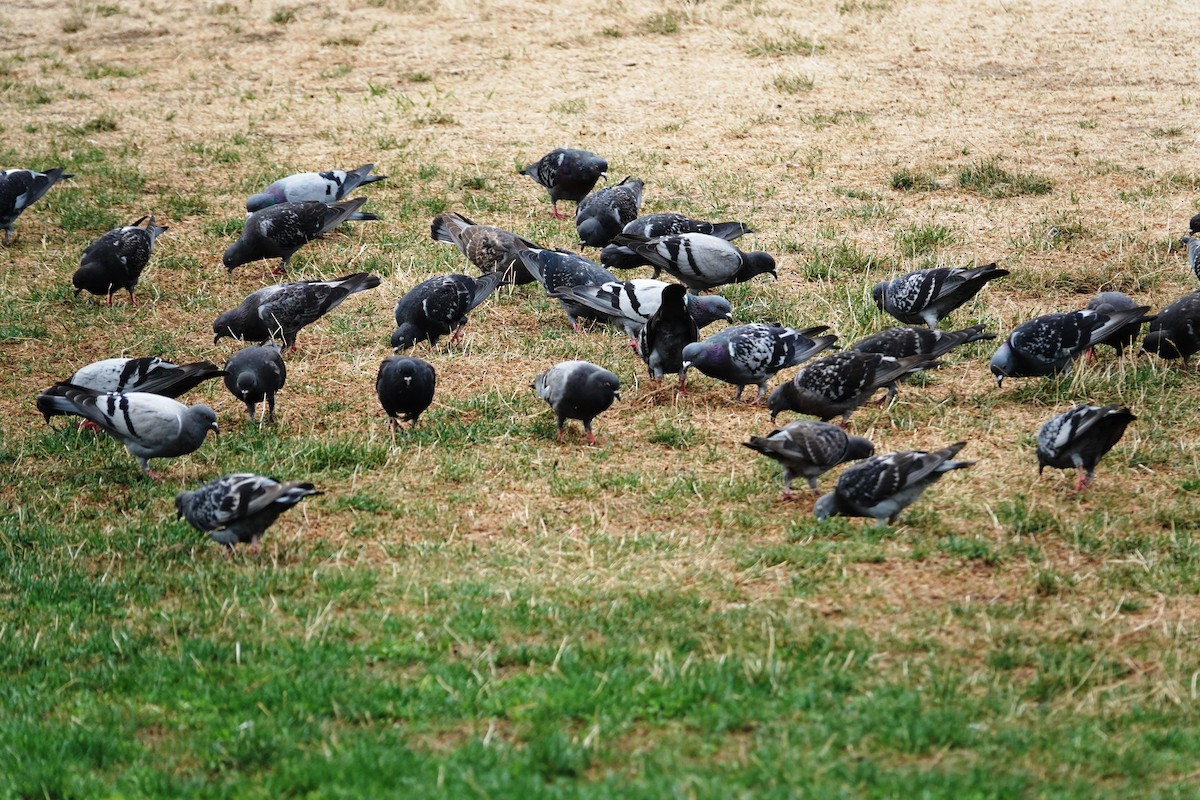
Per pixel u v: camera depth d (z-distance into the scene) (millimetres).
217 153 23734
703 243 17000
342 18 32531
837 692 8805
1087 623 9742
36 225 20766
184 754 8297
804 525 11711
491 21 31828
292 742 8273
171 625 10109
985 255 18672
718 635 9625
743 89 26859
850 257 18547
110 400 12812
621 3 32438
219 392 15531
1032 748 8031
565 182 20625
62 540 11820
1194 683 8719
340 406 14898
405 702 8789
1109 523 11594
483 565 11117
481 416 14492
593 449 13602
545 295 18312
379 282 16750
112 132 25250
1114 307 15211
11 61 30156
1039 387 14641
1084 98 25500
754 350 14180
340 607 10359
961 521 11711
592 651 9336
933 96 26000
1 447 13836
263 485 10977
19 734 8531
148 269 19031
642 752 8016
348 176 20578
